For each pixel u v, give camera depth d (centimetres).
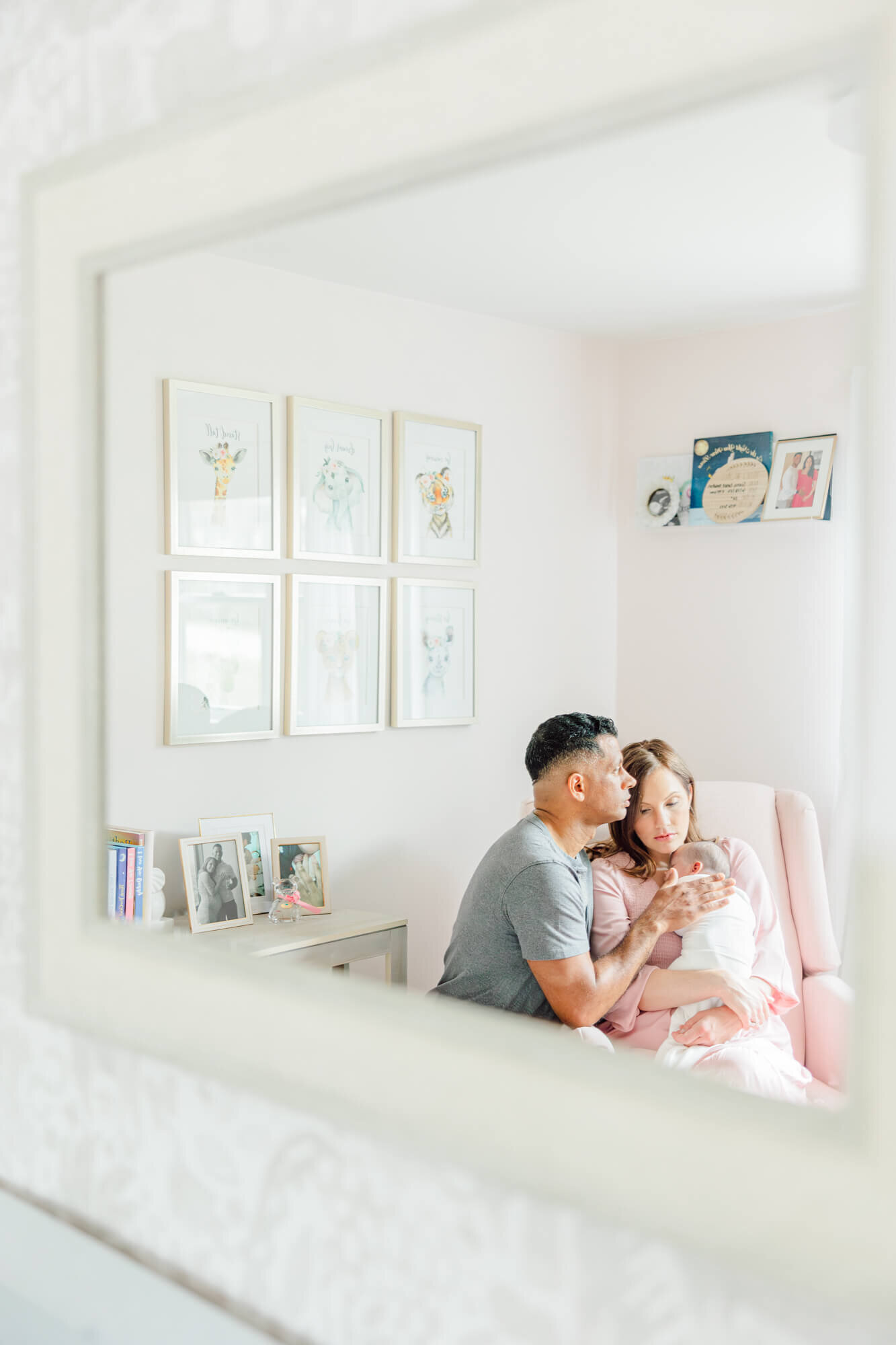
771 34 61
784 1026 173
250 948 208
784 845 215
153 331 220
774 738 286
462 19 74
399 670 264
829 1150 59
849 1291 59
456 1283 78
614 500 314
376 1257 83
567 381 299
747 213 194
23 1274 98
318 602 250
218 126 90
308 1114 87
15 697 114
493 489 283
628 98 67
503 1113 74
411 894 271
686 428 296
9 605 114
